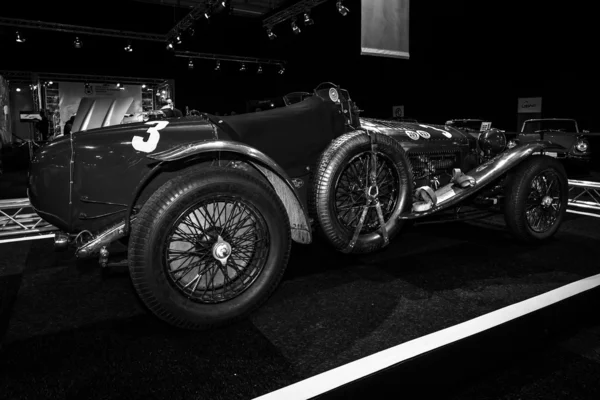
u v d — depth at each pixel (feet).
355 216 8.18
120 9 43.60
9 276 8.48
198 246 6.22
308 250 9.82
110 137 6.70
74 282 8.13
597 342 6.15
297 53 49.44
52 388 4.82
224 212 6.53
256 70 56.13
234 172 6.07
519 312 6.54
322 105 7.95
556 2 32.37
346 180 8.10
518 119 36.65
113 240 6.50
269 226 6.31
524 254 9.37
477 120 32.91
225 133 7.04
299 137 7.65
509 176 9.82
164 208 5.56
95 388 4.82
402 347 5.57
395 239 10.69
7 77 44.24
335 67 43.88
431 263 8.82
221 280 6.72
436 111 42.86
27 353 5.57
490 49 37.42
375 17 17.24
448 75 41.01
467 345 5.74
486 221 12.63
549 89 34.14
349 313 6.59
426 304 6.87
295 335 5.95
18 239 11.37
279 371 5.10
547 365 5.54
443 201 8.63
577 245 10.06
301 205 6.82
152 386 4.85
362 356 5.38
